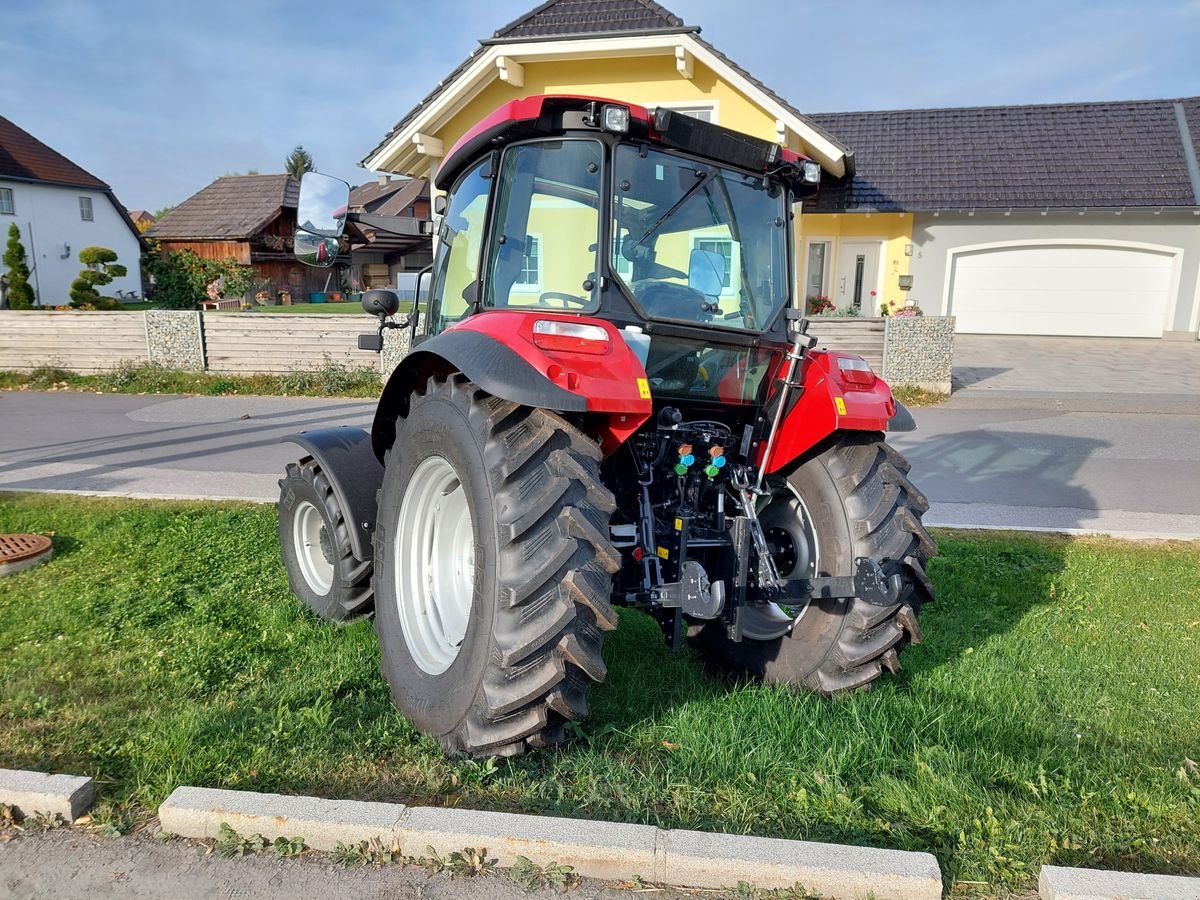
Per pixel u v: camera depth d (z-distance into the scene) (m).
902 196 19.52
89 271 27.12
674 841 2.45
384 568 3.45
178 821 2.60
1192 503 7.14
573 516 2.68
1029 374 13.98
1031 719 3.42
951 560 5.64
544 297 3.21
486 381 2.68
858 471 3.42
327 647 4.04
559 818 2.55
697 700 3.50
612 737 3.18
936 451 9.16
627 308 3.12
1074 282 19.64
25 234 34.53
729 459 3.55
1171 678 3.88
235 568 5.26
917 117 22.14
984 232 19.58
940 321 11.75
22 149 35.34
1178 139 20.08
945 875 2.44
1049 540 6.15
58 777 2.78
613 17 13.62
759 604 3.65
